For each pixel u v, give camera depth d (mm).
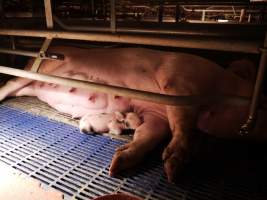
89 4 5090
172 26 3133
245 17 5516
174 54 2199
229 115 1886
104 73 2369
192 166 1864
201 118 1973
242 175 1792
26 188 1626
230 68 2209
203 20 5664
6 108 2830
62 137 2270
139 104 2221
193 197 1600
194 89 1927
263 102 1748
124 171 1816
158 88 2193
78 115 2545
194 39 1356
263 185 1703
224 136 2061
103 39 1695
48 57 2039
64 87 2420
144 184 1697
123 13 6117
